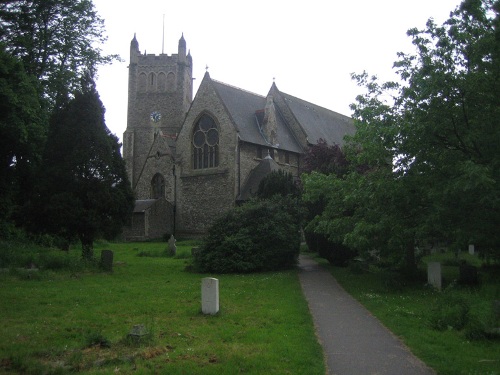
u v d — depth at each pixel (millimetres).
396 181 15477
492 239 13906
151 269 22141
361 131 16969
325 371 7199
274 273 21062
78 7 28969
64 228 20766
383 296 14203
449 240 17656
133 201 22578
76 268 19328
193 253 22578
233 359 7555
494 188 12422
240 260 21219
